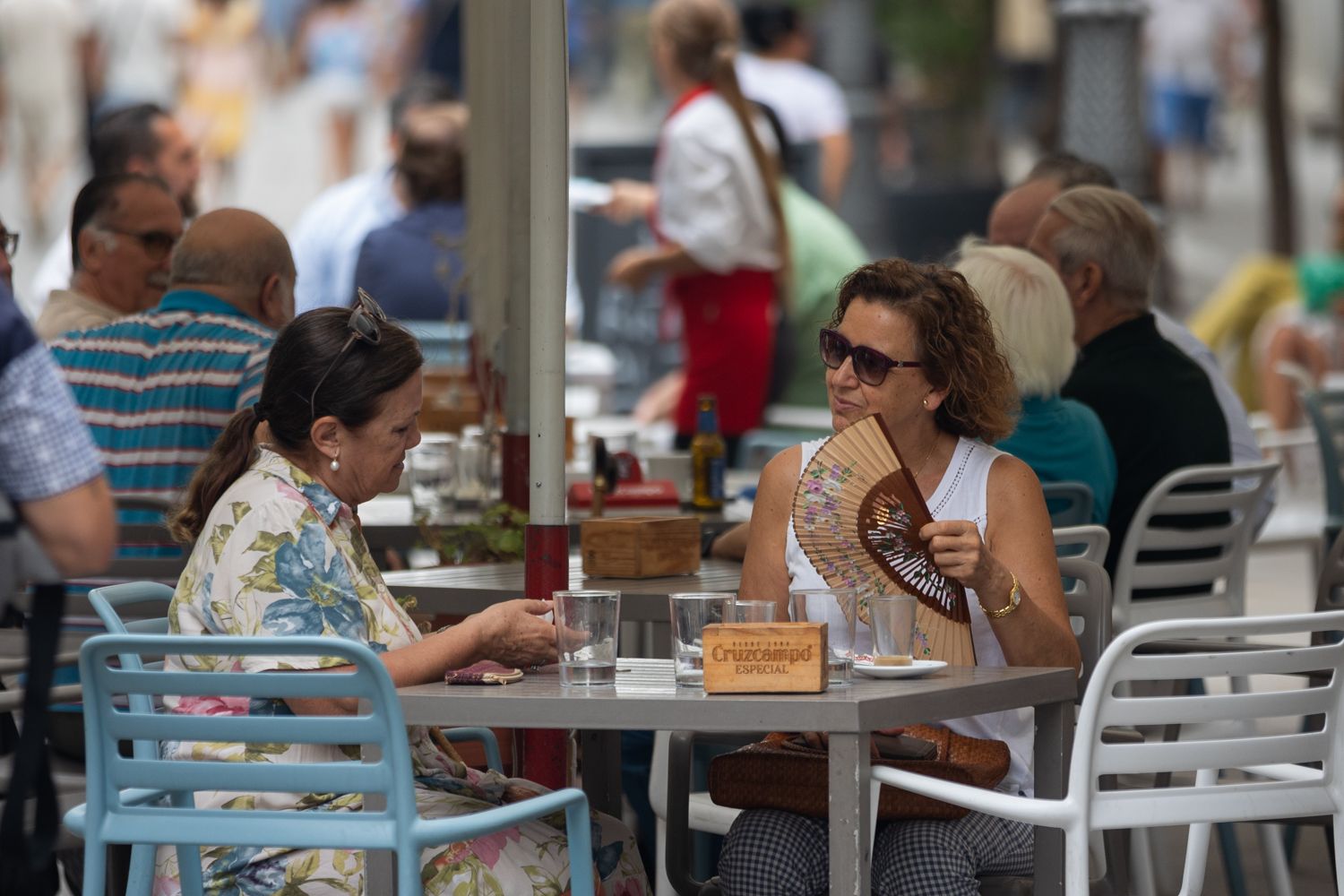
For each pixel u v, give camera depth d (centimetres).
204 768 858
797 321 2778
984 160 6194
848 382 1038
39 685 791
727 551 1387
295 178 4656
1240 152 6906
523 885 938
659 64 2502
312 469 997
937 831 960
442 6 4722
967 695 870
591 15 6009
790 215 2770
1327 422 1838
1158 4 6234
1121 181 3822
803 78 3744
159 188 1706
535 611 969
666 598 1145
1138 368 1582
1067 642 996
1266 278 3878
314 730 843
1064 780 929
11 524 777
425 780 1003
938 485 1049
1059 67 4366
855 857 820
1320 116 6975
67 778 1143
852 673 913
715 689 845
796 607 902
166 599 1087
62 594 801
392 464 1006
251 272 1491
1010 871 991
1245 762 921
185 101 4578
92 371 1462
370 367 980
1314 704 931
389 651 938
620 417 3141
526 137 1503
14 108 4422
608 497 1566
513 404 1506
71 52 4456
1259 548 1864
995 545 1038
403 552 1691
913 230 4534
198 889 946
